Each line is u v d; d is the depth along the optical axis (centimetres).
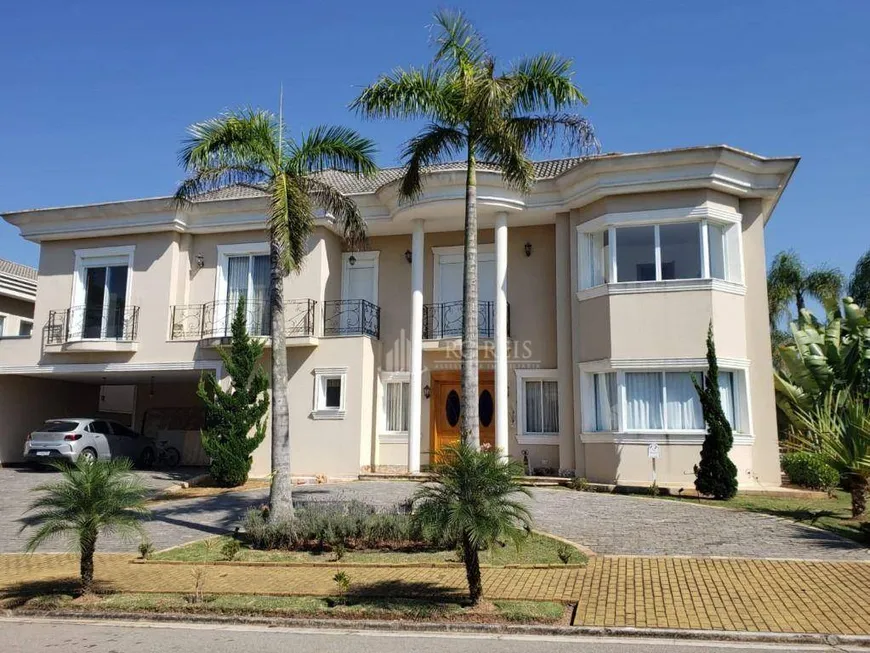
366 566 942
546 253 1845
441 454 804
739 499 1380
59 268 2033
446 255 1947
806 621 677
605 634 674
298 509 1152
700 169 1565
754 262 1617
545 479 1616
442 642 666
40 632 727
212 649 657
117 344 1920
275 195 1151
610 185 1612
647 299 1581
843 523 1130
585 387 1661
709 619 692
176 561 997
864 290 2717
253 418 1691
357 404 1783
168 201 1912
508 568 898
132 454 2095
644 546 990
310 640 682
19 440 2127
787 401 1870
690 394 1544
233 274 1969
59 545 1134
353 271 1992
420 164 1303
